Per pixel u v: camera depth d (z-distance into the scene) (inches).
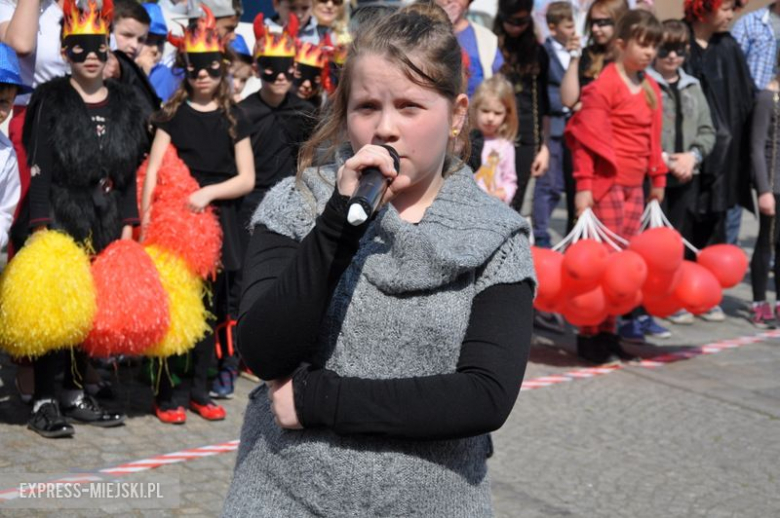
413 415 66.8
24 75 191.8
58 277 165.8
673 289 228.1
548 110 277.7
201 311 183.5
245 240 211.5
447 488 70.7
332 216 64.3
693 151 271.7
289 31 216.7
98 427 183.8
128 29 220.8
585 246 218.7
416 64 67.2
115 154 179.9
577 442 191.8
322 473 69.4
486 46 269.0
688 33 274.4
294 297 65.0
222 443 180.1
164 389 189.0
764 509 165.5
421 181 71.1
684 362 251.6
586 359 248.4
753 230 435.5
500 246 70.8
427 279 67.7
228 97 196.1
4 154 163.9
